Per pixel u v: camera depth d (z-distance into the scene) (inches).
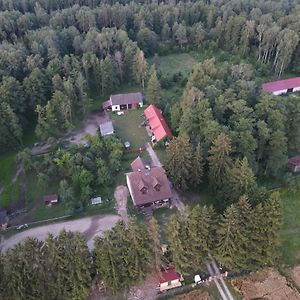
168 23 5880.9
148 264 2289.6
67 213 2955.2
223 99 3432.6
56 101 3742.6
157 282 2464.3
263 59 5334.6
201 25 5792.3
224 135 2903.5
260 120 3277.6
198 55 5625.0
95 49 4864.7
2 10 5674.2
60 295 2204.7
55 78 3986.2
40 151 3651.6
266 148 3289.9
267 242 2369.6
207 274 2524.6
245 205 2311.8
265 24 5339.6
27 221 2952.8
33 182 3326.8
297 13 5669.3
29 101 3939.5
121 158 3516.2
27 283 2103.8
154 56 5447.8
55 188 3260.3
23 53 4409.5
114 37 5019.7
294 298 2402.8
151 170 3068.4
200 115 3366.1
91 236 2792.8
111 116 4195.4
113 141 3614.7
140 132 3905.0
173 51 5767.7
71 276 2138.3
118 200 3122.5
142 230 2226.9
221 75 4082.2
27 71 4252.0
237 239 2314.2
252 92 3730.3
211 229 2358.5
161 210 3016.7
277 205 2289.6
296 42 4904.0
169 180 3262.8
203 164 3058.6
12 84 3759.8
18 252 2075.5
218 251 2385.6
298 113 3363.7
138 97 4308.6
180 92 4589.1
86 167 3307.1
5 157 3612.2
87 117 4190.5
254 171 3147.1
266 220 2305.6
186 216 2325.3
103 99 4544.8
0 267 2079.2
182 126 3405.5
